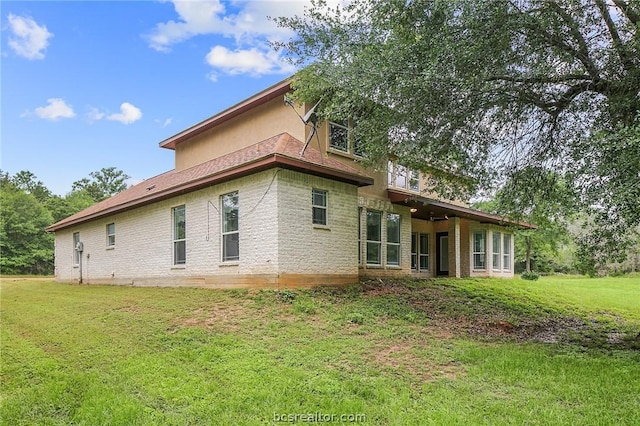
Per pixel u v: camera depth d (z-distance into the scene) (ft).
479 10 24.48
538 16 25.39
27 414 17.17
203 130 56.59
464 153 32.58
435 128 30.76
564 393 18.21
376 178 50.80
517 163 33.86
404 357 23.30
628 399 17.48
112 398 17.87
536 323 38.09
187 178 47.60
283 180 38.09
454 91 27.76
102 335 27.43
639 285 76.28
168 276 48.19
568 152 28.76
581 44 26.58
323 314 31.60
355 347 24.44
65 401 18.21
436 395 18.02
